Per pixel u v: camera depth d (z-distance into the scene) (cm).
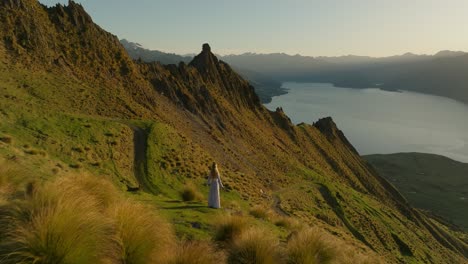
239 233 1070
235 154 10694
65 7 11525
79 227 625
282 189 9188
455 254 12256
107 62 10931
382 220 10800
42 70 8219
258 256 891
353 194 12494
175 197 4309
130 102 9438
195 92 13850
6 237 597
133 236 726
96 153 4716
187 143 6806
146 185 4481
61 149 4350
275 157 12912
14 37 8681
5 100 5416
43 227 589
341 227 8388
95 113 7281
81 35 10981
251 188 6844
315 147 18338
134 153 5300
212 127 12256
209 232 1191
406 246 9506
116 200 973
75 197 730
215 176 1770
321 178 12669
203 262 770
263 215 1955
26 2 10088
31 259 560
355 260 1231
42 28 9750
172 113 11319
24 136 4284
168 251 769
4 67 7312
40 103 6200
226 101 15950
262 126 16525
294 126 18862
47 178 1546
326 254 1025
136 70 12075
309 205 8731
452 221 19862
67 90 7856
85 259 604
